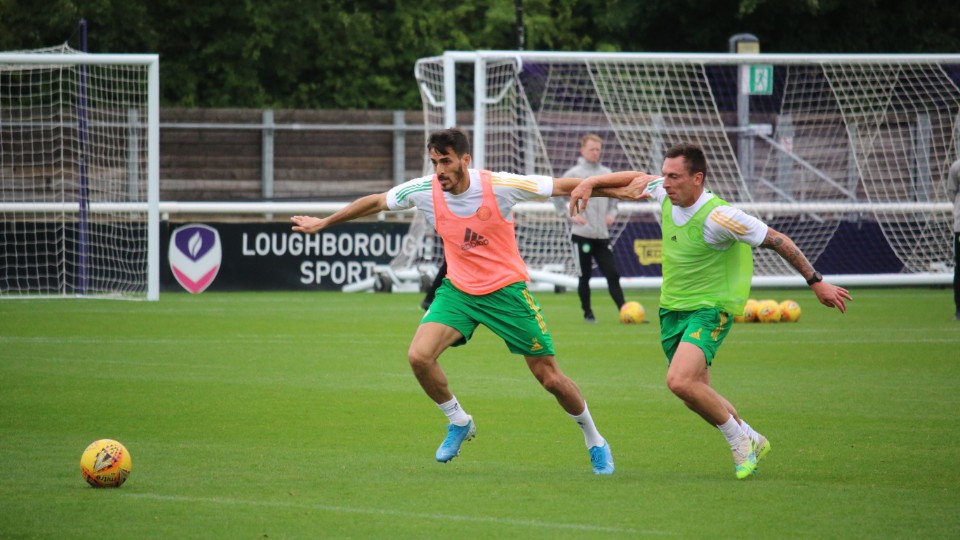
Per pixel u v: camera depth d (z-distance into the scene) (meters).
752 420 20.97
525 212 50.75
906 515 14.10
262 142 65.50
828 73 61.00
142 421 20.55
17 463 17.00
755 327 37.28
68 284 47.59
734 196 57.81
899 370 27.42
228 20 78.31
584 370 27.34
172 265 48.97
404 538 12.99
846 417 21.30
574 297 48.88
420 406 22.33
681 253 16.50
